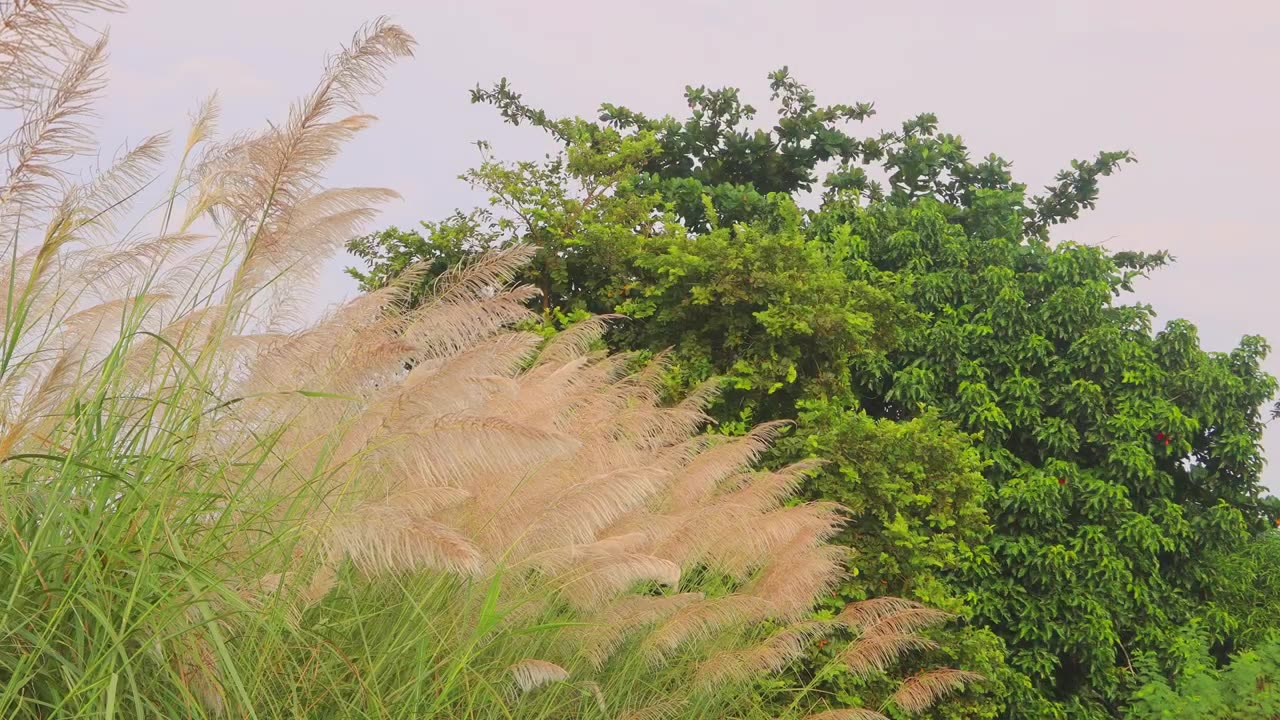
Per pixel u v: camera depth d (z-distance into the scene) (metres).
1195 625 13.29
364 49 3.77
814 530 6.98
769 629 7.21
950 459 10.19
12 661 3.33
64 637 3.44
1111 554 13.66
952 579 13.57
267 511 3.86
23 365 3.89
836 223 16.00
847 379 11.18
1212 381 14.90
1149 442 14.47
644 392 7.99
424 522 3.24
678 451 7.06
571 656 5.46
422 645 4.25
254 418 4.05
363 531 3.30
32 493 3.63
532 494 4.86
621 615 5.41
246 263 4.03
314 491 3.83
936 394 14.80
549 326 10.88
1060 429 14.49
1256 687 10.56
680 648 6.57
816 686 8.11
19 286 3.91
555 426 5.14
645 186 15.62
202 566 3.57
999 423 14.36
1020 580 13.91
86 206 4.00
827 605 8.77
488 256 4.54
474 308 4.39
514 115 15.71
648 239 11.67
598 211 12.59
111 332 4.15
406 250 12.05
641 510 6.04
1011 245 16.55
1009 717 13.07
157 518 3.49
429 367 3.94
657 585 6.57
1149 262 18.45
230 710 3.64
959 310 15.29
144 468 3.69
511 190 11.96
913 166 18.14
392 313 4.55
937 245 16.08
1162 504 14.43
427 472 3.59
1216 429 15.38
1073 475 14.23
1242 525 14.79
